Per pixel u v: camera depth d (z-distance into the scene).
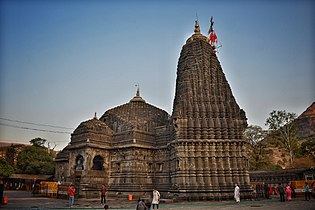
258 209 23.20
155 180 41.41
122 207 26.06
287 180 51.75
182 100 38.03
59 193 36.78
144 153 41.69
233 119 37.47
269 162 71.12
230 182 34.12
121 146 41.69
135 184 39.00
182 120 36.72
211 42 46.66
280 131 70.62
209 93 38.88
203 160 35.06
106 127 44.66
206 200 32.62
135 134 41.53
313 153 63.06
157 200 24.22
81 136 42.44
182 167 34.53
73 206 26.67
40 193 42.47
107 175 42.25
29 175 69.88
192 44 43.50
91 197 38.53
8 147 81.56
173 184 35.97
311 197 38.91
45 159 77.19
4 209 23.20
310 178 47.47
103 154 42.78
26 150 77.62
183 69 40.88
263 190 37.62
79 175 40.12
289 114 70.19
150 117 46.78
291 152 67.31
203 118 36.94
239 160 35.31
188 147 35.44
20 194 47.19
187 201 32.25
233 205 27.12
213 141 35.50
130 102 50.97
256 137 71.56
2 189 26.97
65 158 51.41
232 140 35.78
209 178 34.09
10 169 60.78
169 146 39.31
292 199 35.47
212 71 40.56
